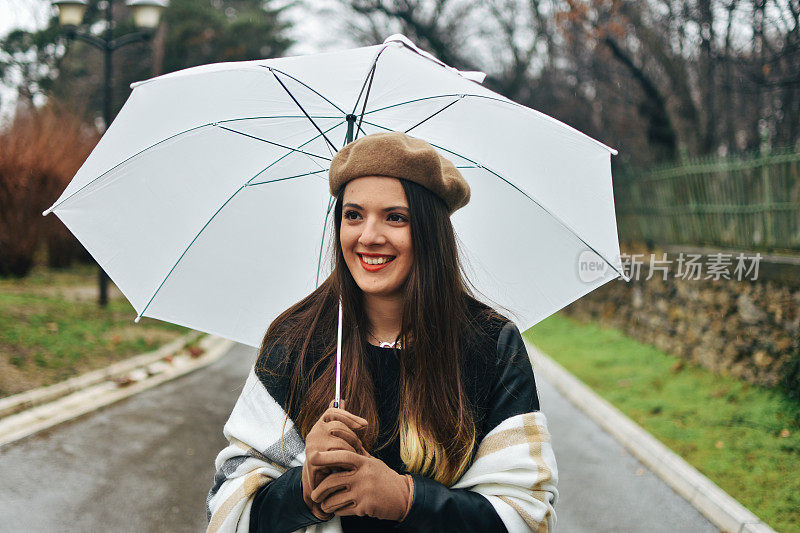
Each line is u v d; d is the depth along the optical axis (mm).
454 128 1793
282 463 1468
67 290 14094
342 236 1517
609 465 5770
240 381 8617
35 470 5023
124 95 26891
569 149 1756
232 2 33844
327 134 1827
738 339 7918
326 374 1513
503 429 1449
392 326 1586
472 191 1908
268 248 1928
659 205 10695
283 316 1623
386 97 1669
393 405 1493
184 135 1768
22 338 8555
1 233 13812
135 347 9789
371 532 1421
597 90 16859
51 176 13688
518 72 18953
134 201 1790
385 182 1473
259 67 1520
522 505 1389
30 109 14398
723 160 8773
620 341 11383
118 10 29828
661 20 11836
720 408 6984
